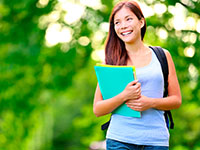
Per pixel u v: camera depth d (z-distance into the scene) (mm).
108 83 4426
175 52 9891
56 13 11898
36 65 12445
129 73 4238
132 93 4242
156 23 10195
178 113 15906
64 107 31750
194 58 9750
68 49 12461
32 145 19422
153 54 4488
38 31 11859
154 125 4348
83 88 26562
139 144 4324
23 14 11516
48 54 12656
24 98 13062
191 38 9648
